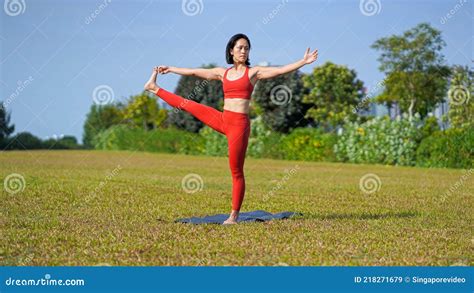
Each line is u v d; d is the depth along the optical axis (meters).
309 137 24.03
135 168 17.52
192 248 6.07
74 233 6.72
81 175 14.20
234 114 7.34
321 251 6.03
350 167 19.66
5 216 7.91
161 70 7.64
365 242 6.45
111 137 29.84
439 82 26.44
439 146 20.38
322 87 29.05
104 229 6.99
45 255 5.81
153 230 6.93
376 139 21.78
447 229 7.41
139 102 29.91
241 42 7.34
